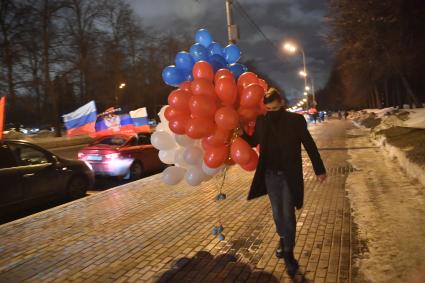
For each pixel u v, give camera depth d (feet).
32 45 116.88
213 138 14.47
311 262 14.34
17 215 27.55
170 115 15.15
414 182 25.26
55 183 28.43
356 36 63.10
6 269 15.89
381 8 54.08
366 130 83.41
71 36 128.88
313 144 13.39
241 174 33.78
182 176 16.80
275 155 13.58
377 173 30.04
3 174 24.67
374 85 161.07
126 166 37.78
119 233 19.49
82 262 16.15
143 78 171.73
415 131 46.39
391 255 14.20
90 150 38.17
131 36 154.20
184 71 16.47
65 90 135.03
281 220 14.02
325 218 19.26
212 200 24.85
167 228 19.71
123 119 51.47
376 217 18.65
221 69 15.06
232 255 15.61
